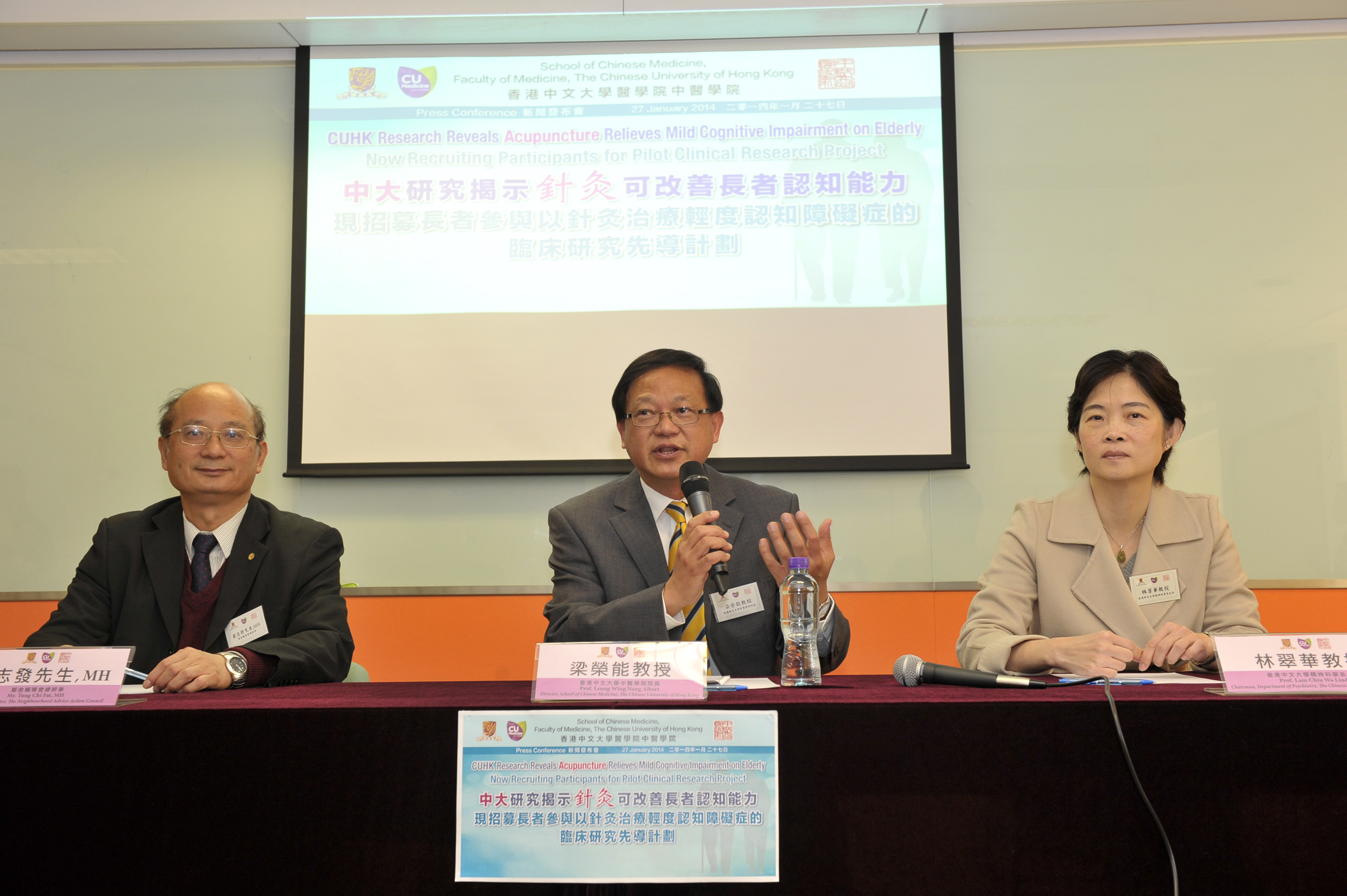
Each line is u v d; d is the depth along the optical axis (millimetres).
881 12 3098
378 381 3082
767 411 3059
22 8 3082
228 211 3201
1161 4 3041
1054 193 3146
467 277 3133
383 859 951
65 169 3203
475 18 3100
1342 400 3004
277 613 1863
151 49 3244
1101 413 1824
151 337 3145
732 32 3189
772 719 963
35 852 956
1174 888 919
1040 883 937
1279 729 945
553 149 3189
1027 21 3137
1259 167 3113
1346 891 920
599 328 3113
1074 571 1814
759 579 1843
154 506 2039
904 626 2992
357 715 967
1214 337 3055
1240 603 1765
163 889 949
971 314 3119
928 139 3150
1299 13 3094
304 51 3205
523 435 3072
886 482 3055
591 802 950
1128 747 946
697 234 3143
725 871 941
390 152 3180
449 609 3025
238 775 963
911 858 945
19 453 3090
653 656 1027
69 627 1842
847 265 3111
